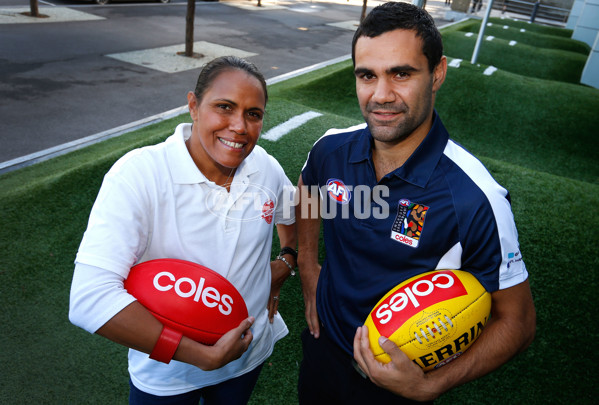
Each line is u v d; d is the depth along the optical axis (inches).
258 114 47.6
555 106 262.4
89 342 92.7
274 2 788.0
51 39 365.7
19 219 121.5
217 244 50.4
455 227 47.6
